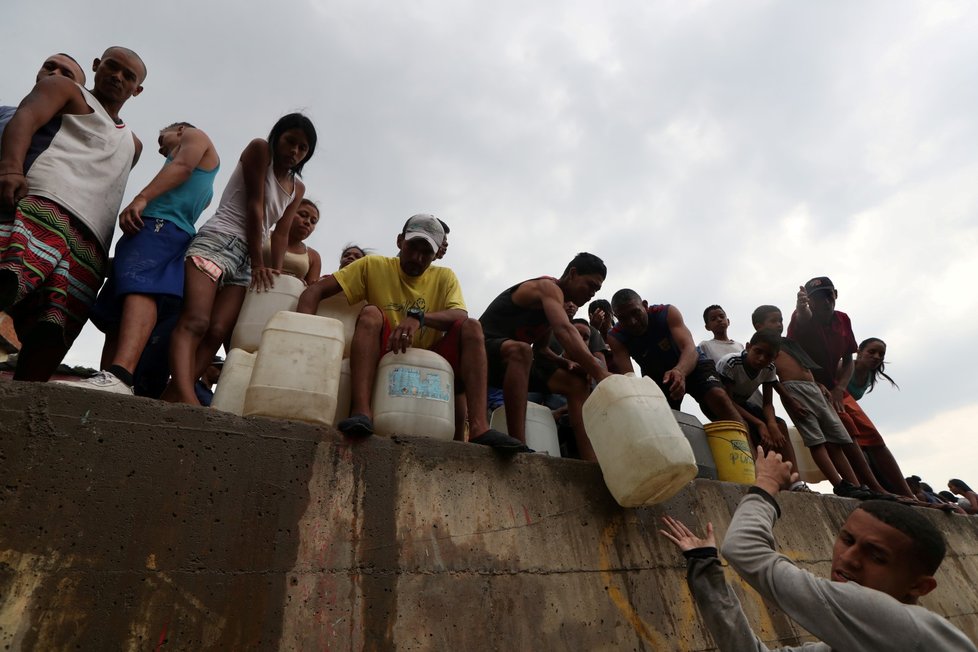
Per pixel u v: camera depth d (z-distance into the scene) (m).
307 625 1.84
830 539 3.93
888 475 5.55
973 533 5.18
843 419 5.49
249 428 2.02
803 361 4.98
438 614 2.08
